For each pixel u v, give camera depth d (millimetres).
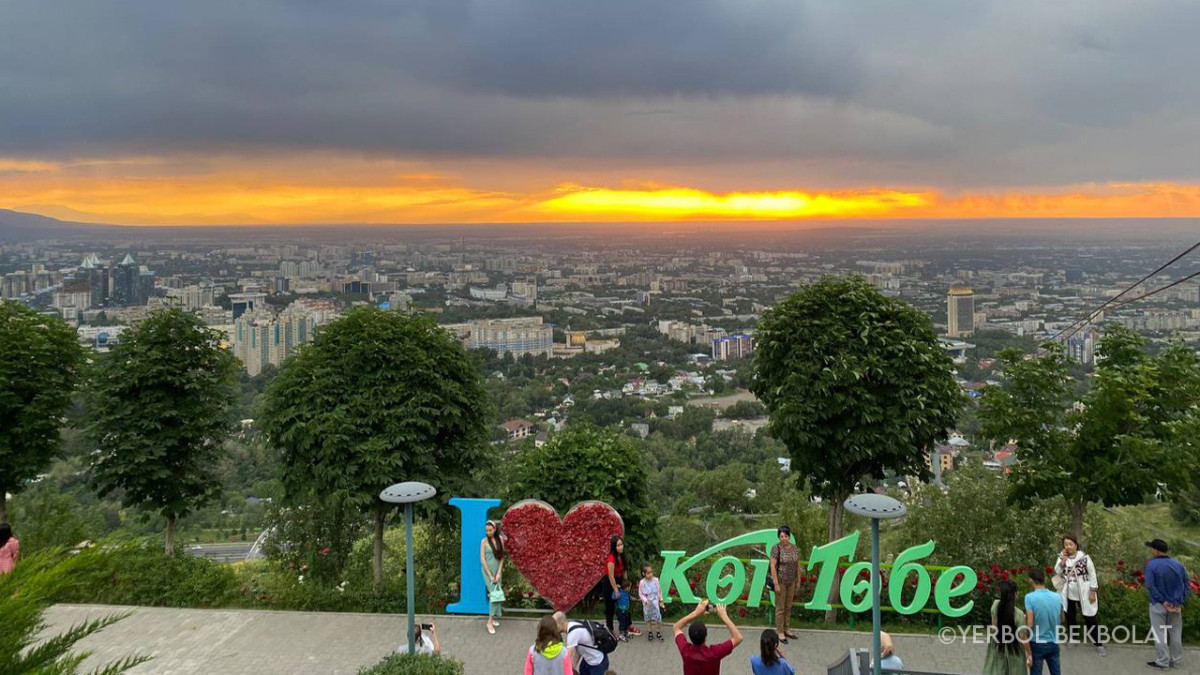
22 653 5527
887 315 13984
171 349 16328
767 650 8414
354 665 11250
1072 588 11445
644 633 12234
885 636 9336
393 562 17625
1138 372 12906
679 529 26359
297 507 16859
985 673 9461
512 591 13547
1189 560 19500
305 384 14727
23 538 16922
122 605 13453
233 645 11914
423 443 14531
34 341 16547
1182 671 10664
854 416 13336
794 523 18750
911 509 17797
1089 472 12898
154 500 16312
